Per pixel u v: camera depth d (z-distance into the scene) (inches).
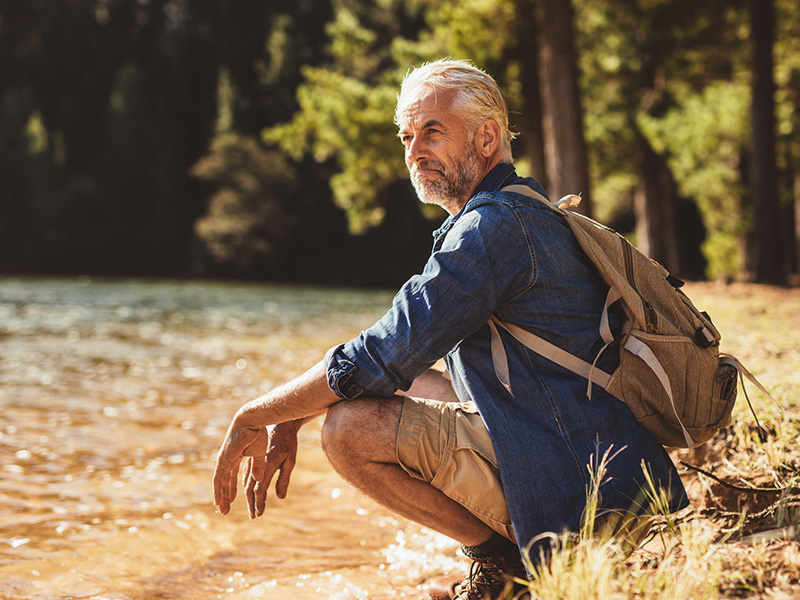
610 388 68.6
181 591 78.3
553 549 61.1
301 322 508.1
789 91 723.4
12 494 111.0
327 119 657.6
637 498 66.2
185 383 229.3
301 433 165.0
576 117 480.1
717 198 807.1
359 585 80.3
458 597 74.2
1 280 1393.9
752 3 547.8
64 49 2294.5
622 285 68.4
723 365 72.9
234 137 1817.2
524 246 68.2
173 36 2230.6
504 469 66.3
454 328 67.1
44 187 1929.1
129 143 2027.6
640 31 636.7
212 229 1779.0
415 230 1809.8
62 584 78.7
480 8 574.2
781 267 544.7
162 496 113.0
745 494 81.4
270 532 98.5
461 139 75.3
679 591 54.6
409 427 69.0
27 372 244.2
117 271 1952.5
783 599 55.2
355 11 1328.7
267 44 2033.7
